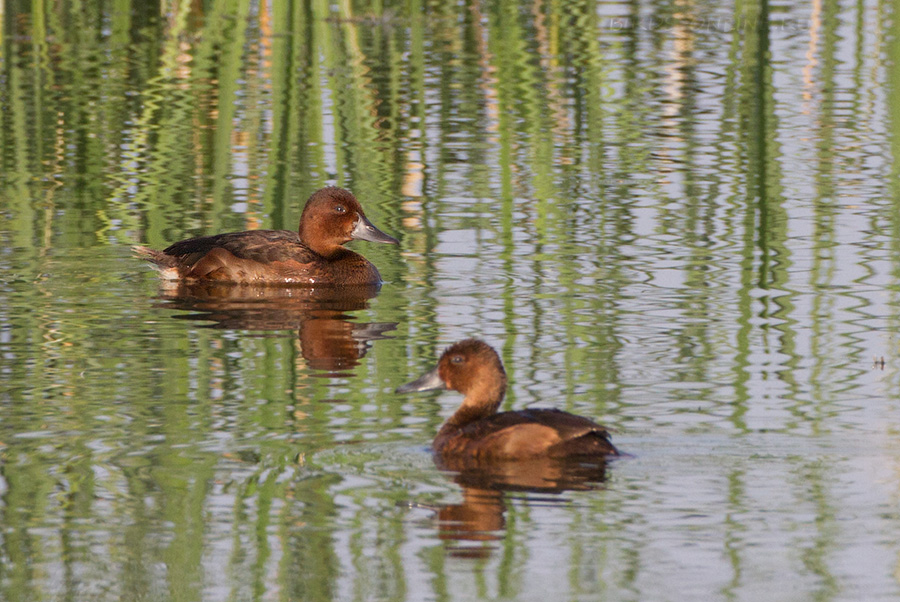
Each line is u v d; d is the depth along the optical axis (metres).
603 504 9.52
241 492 9.86
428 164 22.56
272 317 15.55
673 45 30.73
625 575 8.51
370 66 28.17
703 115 25.50
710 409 11.65
